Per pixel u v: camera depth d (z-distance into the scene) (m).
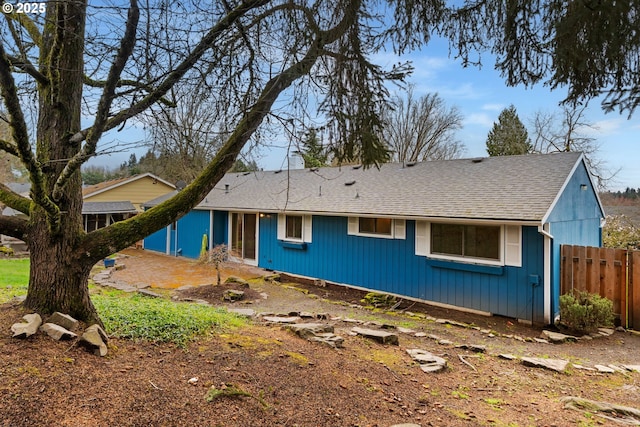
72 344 2.90
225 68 3.35
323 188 12.63
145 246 18.05
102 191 18.61
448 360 4.71
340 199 11.22
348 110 3.37
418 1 3.02
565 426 3.03
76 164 2.63
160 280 11.05
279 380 3.15
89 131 2.87
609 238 12.64
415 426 2.70
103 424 2.13
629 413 3.36
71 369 2.60
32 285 3.24
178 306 5.47
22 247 15.27
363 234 10.25
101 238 3.24
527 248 7.46
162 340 3.54
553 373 4.54
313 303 8.74
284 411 2.69
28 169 2.47
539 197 7.71
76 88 3.25
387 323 6.67
